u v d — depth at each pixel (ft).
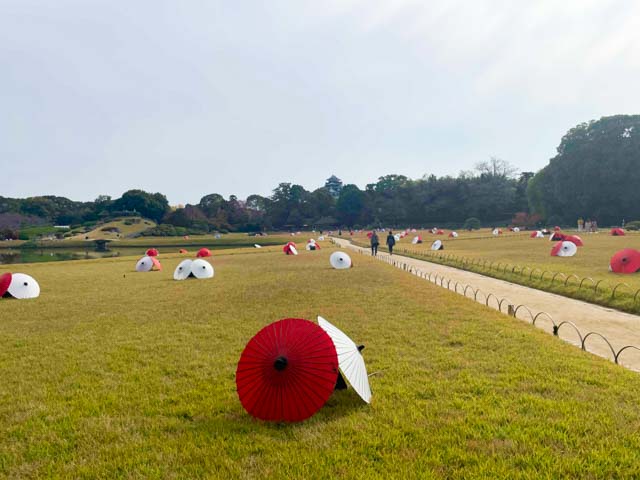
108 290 64.13
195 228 431.02
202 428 17.54
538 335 31.48
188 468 14.57
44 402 20.92
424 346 28.78
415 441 15.85
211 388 22.08
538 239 174.09
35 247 307.78
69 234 405.80
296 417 17.52
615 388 20.48
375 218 431.02
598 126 282.56
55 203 521.24
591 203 280.10
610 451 14.73
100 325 38.78
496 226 384.68
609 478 13.26
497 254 108.37
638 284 51.88
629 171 267.59
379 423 17.38
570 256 94.02
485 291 57.11
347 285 60.34
